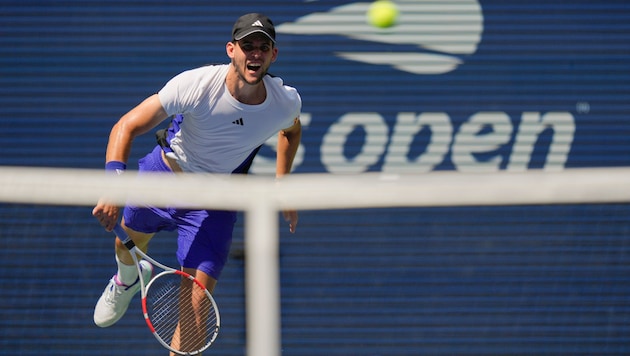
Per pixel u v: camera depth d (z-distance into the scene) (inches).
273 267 475.8
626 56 1077.1
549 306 722.8
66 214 644.1
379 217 900.6
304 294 727.7
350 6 1069.1
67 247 645.9
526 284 749.9
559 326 709.3
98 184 505.0
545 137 1074.7
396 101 1069.8
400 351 725.9
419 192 487.5
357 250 904.9
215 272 690.2
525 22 1077.1
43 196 507.5
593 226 836.0
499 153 1071.0
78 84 1064.2
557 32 1077.8
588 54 1077.1
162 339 703.1
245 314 680.4
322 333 720.3
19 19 1063.0
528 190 487.8
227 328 680.4
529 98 1074.1
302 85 1069.8
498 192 488.4
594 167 1073.5
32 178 506.3
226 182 495.5
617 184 487.8
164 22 1067.9
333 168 1065.5
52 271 639.8
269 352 470.3
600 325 693.9
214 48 1069.1
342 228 917.8
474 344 719.1
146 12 1067.9
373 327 723.4
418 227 885.2
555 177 490.9
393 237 896.3
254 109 676.1
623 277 730.8
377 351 719.1
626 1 1077.8
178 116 721.0
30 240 637.3
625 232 808.3
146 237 743.7
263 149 1056.8
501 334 718.5
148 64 1066.7
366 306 734.5
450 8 1072.8
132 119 668.7
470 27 1074.7
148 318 677.3
